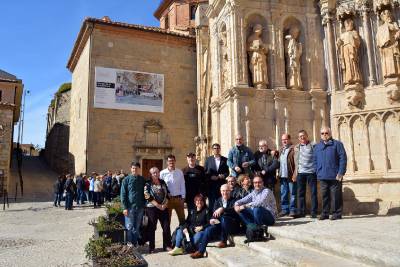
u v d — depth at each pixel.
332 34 11.81
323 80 11.84
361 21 11.40
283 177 9.06
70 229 11.70
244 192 7.98
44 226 12.50
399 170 10.16
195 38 28.31
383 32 10.72
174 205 8.42
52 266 6.89
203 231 7.34
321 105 11.59
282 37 11.88
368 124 10.82
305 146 8.77
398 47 10.59
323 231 6.54
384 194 10.16
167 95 27.31
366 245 5.20
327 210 8.13
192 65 28.34
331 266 4.89
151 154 26.06
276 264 5.87
